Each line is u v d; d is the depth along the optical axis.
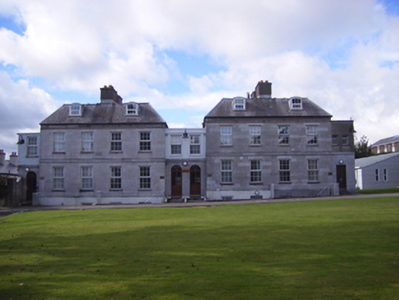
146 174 35.03
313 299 7.22
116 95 39.09
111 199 34.75
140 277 8.83
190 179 35.81
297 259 10.16
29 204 34.62
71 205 34.34
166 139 35.88
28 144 36.38
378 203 24.30
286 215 19.78
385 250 10.91
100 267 9.81
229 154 35.38
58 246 12.84
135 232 15.48
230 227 16.06
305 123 35.94
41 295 7.72
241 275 8.82
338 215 18.81
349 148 38.53
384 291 7.55
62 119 35.81
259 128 35.84
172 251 11.51
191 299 7.35
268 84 37.56
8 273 9.41
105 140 35.28
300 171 35.59
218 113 35.84
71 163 35.12
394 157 48.91
